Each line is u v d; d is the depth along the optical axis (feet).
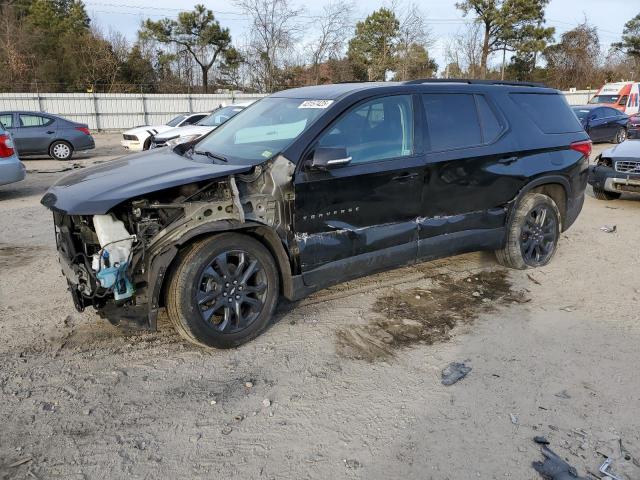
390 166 13.87
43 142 53.72
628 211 28.27
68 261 12.41
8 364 11.91
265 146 13.29
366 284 16.69
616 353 12.44
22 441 9.38
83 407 10.40
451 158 14.97
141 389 11.04
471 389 10.99
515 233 17.12
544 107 17.98
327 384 11.22
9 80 118.52
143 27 135.95
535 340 13.11
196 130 45.65
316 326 13.88
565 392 10.87
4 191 34.78
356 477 8.50
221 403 10.57
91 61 127.13
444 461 8.87
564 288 16.44
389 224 14.23
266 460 8.91
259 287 12.73
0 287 16.46
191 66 140.97
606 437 9.47
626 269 18.22
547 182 17.46
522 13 138.21
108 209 10.75
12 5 136.36
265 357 12.33
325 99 13.96
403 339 13.21
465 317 14.44
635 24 184.85
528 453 9.06
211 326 12.07
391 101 14.29
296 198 12.60
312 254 13.10
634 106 82.79
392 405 10.44
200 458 8.98
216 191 12.18
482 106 16.19
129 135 57.57
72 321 14.08
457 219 15.53
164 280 11.80
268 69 101.81
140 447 9.25
